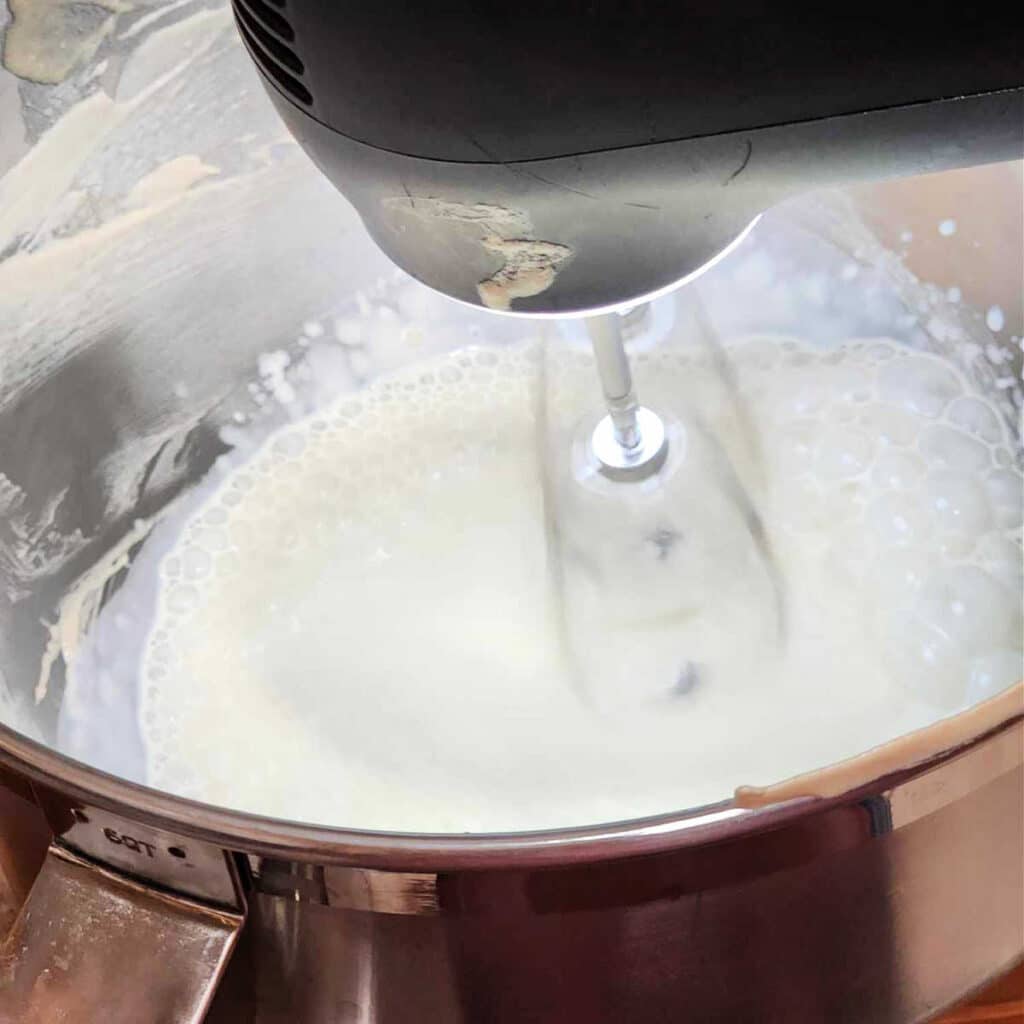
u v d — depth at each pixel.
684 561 0.55
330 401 0.59
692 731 0.53
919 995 0.45
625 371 0.53
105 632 0.56
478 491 0.57
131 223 0.54
